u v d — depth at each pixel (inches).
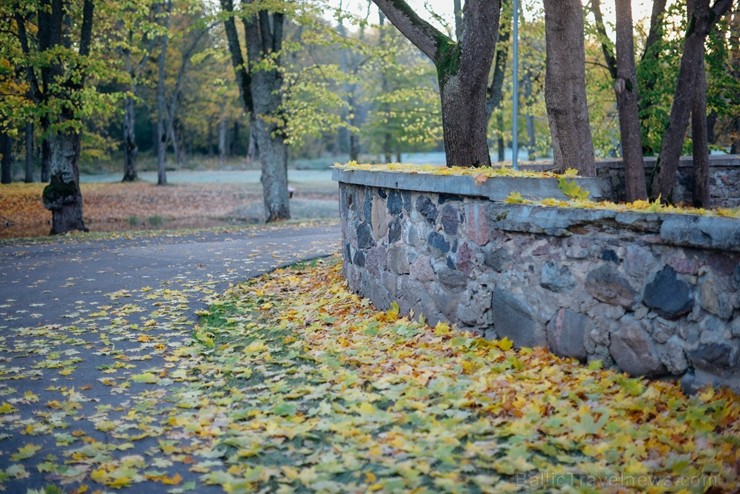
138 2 823.1
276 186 943.0
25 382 238.5
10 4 761.6
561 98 364.2
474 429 177.8
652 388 197.3
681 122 498.3
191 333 305.1
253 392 224.4
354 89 1854.1
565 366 220.7
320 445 176.4
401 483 150.0
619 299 210.7
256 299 372.2
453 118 380.2
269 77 928.3
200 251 557.3
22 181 1695.4
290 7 833.5
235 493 152.6
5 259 549.3
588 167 368.5
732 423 173.3
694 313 193.2
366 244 343.3
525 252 240.1
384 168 331.9
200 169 2396.7
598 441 173.2
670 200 509.7
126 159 1780.3
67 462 170.1
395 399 202.7
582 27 362.0
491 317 255.1
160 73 1701.5
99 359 266.1
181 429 193.0
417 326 281.6
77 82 778.8
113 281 427.8
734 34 689.6
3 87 912.9
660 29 629.0
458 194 262.4
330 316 319.6
